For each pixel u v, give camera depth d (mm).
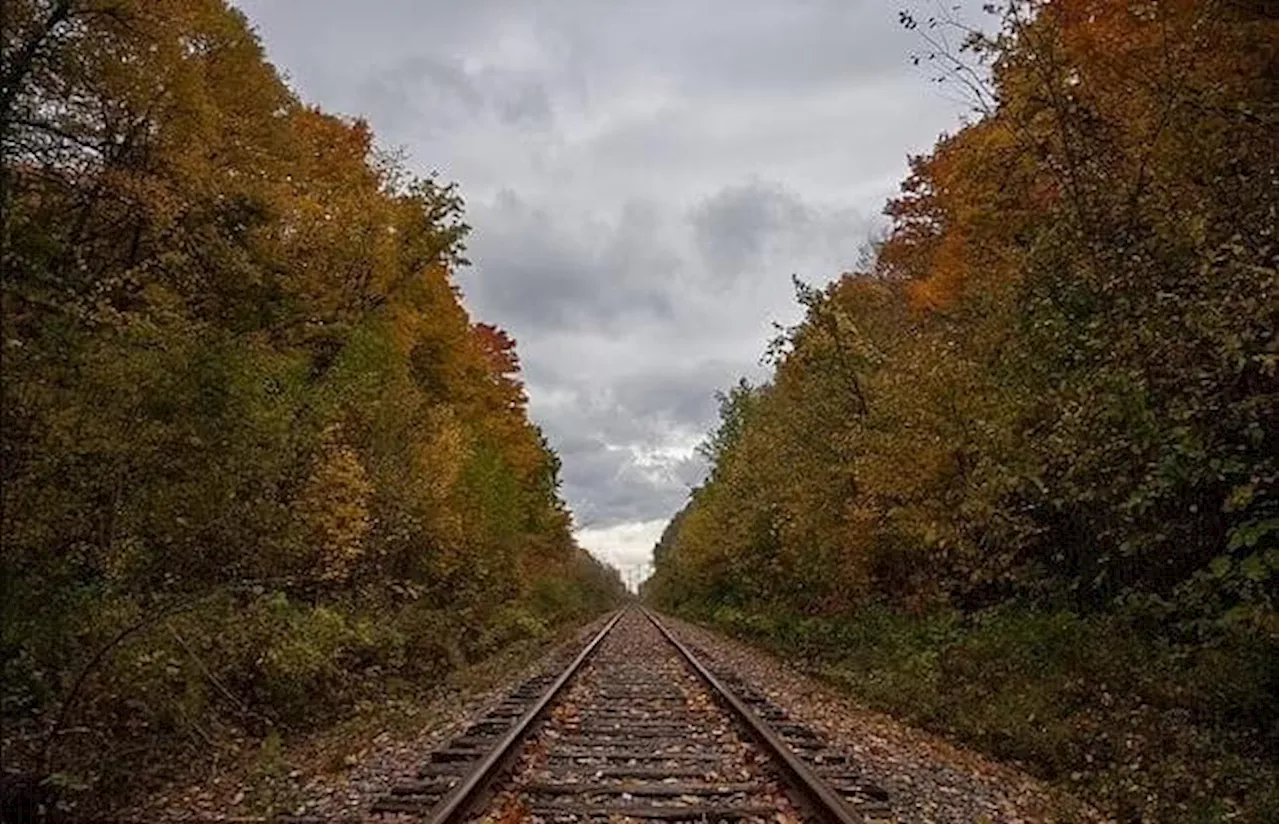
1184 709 11055
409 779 8727
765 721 11758
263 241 18609
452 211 23109
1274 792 8445
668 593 84938
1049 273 12617
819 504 22359
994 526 14156
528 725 11047
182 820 7516
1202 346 9312
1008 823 7930
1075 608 15359
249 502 12062
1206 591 10266
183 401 10133
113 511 9266
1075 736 11016
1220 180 10609
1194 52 11609
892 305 27531
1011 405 12531
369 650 16625
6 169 7730
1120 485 10477
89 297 8727
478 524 27734
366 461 19094
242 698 11664
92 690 8562
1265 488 9023
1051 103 12594
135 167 15023
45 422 7762
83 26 13289
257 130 20203
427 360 31734
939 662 16047
